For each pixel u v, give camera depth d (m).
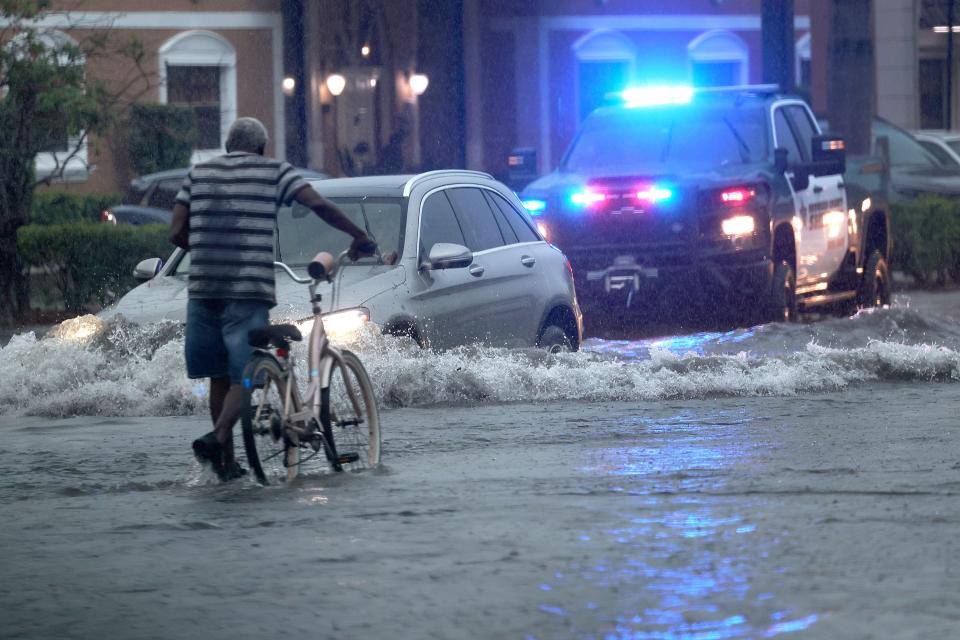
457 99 129.50
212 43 116.06
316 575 18.19
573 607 16.38
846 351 39.31
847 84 87.62
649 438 29.22
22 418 34.19
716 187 52.41
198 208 25.69
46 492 24.73
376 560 18.86
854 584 17.16
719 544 19.23
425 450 28.28
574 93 137.62
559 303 40.78
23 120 62.12
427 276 36.06
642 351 44.84
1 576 18.61
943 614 15.86
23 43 62.91
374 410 26.73
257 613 16.58
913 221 75.38
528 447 28.36
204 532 20.98
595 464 26.06
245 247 25.50
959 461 25.84
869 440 28.52
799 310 58.56
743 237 52.22
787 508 21.59
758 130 55.69
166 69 113.25
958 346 47.31
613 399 35.75
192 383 34.62
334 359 26.09
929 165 93.62
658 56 140.38
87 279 61.56
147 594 17.58
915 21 138.88
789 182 54.72
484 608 16.44
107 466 27.22
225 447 25.20
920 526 20.28
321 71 119.50
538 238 41.50
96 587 17.97
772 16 97.69
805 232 55.38
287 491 24.22
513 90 135.62
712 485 23.64
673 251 52.88
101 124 65.12
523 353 37.66
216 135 116.56
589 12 137.62
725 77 142.88
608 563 18.31
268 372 24.94
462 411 33.69
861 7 87.19
